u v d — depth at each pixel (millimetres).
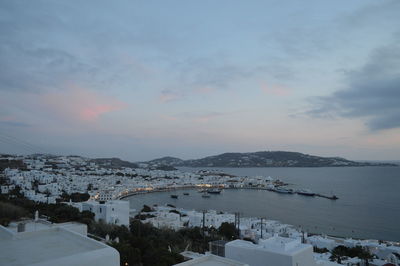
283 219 130375
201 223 89750
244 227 80500
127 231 54219
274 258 25375
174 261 34219
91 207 72062
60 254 14898
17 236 17922
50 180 160625
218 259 20984
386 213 143500
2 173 160250
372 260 56469
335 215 139500
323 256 54188
